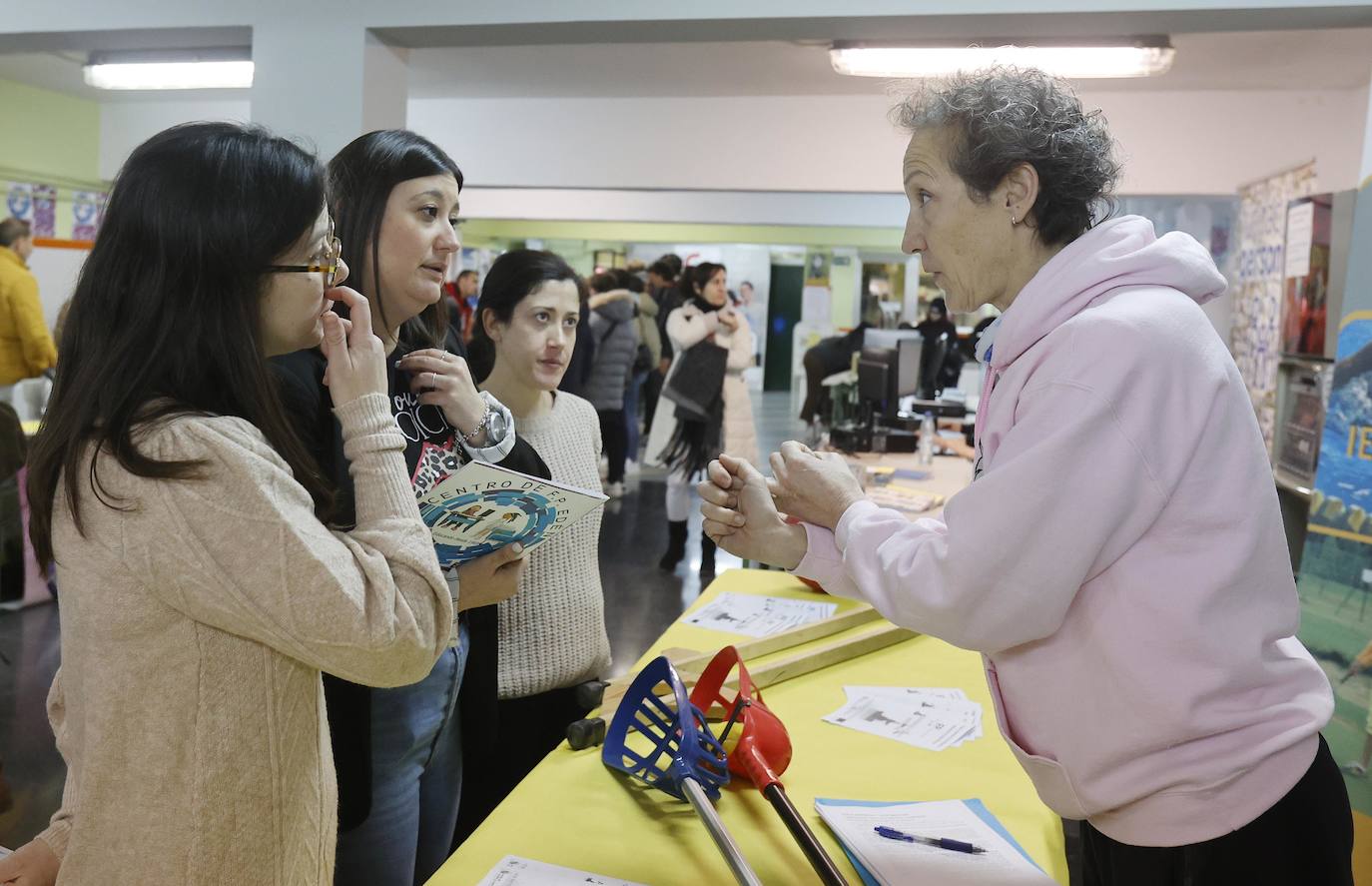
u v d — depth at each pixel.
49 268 7.80
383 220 1.47
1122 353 1.04
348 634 0.99
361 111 3.44
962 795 1.45
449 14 3.38
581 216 9.98
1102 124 1.20
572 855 1.25
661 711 1.46
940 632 1.14
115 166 8.35
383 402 1.14
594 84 6.23
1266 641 1.10
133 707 1.00
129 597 0.98
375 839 1.49
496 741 1.98
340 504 1.32
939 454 4.92
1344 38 4.50
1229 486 1.07
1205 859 1.11
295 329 1.08
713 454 5.44
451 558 1.42
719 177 6.62
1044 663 1.14
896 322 15.32
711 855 1.27
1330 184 5.76
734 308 5.72
